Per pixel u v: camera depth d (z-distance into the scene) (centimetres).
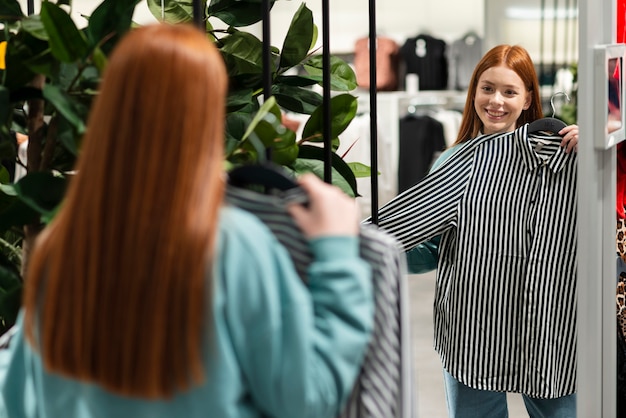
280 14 823
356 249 132
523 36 812
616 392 283
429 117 811
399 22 859
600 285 247
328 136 190
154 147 119
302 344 122
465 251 268
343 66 230
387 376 135
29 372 139
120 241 121
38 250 131
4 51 189
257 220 134
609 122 237
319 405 125
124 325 121
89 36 171
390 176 755
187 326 120
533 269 262
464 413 282
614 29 246
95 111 124
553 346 263
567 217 260
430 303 610
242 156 185
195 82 121
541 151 261
